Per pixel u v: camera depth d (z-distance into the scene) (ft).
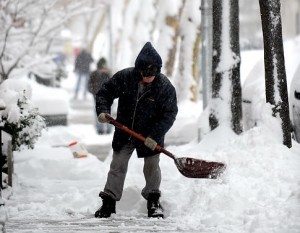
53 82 191.72
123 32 257.14
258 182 62.23
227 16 86.74
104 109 59.57
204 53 102.22
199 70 184.85
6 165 73.97
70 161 87.30
